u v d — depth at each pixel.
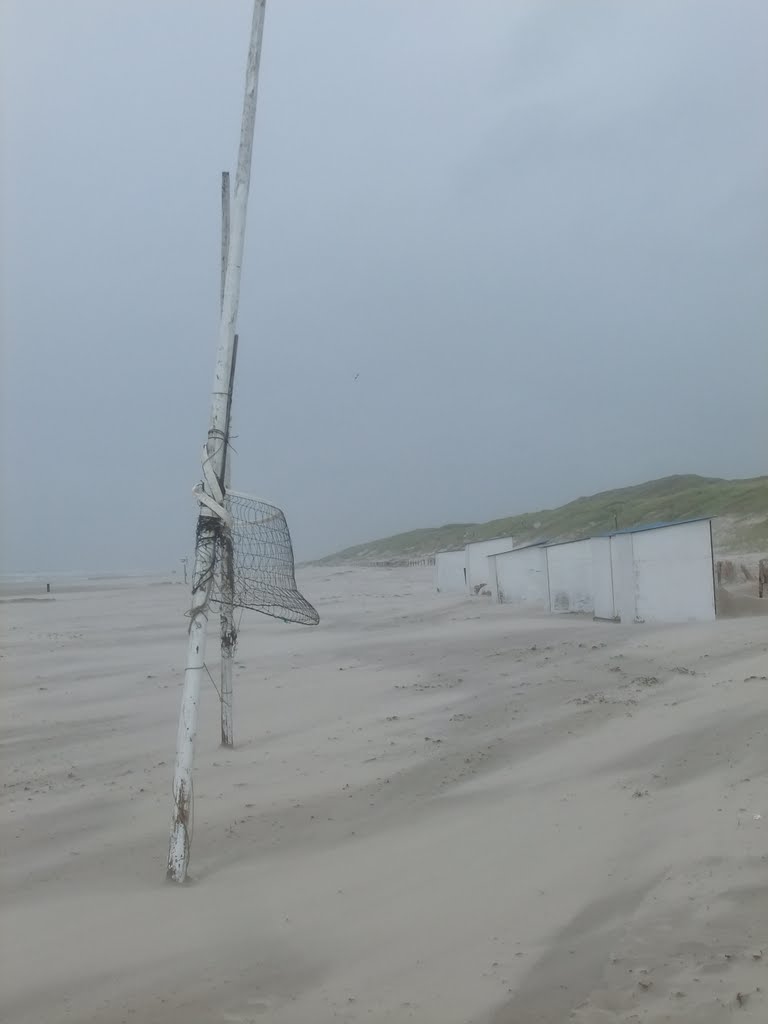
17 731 10.94
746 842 5.54
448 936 4.78
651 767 7.45
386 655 16.23
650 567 18.94
